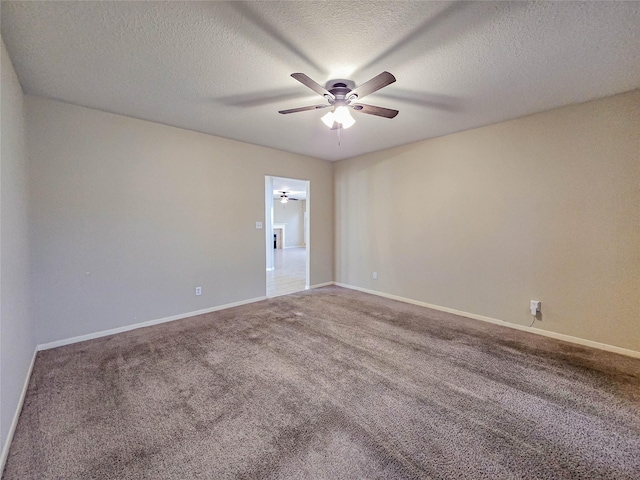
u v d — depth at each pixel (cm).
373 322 339
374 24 164
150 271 329
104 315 299
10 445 152
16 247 195
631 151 249
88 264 288
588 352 260
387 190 449
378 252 468
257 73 217
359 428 164
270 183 713
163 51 189
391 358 249
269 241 714
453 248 372
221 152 383
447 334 302
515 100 265
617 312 259
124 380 214
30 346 234
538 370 228
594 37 175
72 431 162
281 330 314
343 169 518
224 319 350
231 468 138
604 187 262
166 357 251
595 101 264
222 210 387
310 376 220
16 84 214
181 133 346
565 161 282
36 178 259
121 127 303
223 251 391
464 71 214
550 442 154
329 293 481
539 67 208
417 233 412
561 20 160
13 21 157
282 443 153
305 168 491
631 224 251
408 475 133
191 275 362
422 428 164
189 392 199
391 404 186
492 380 214
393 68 209
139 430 163
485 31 170
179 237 350
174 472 136
